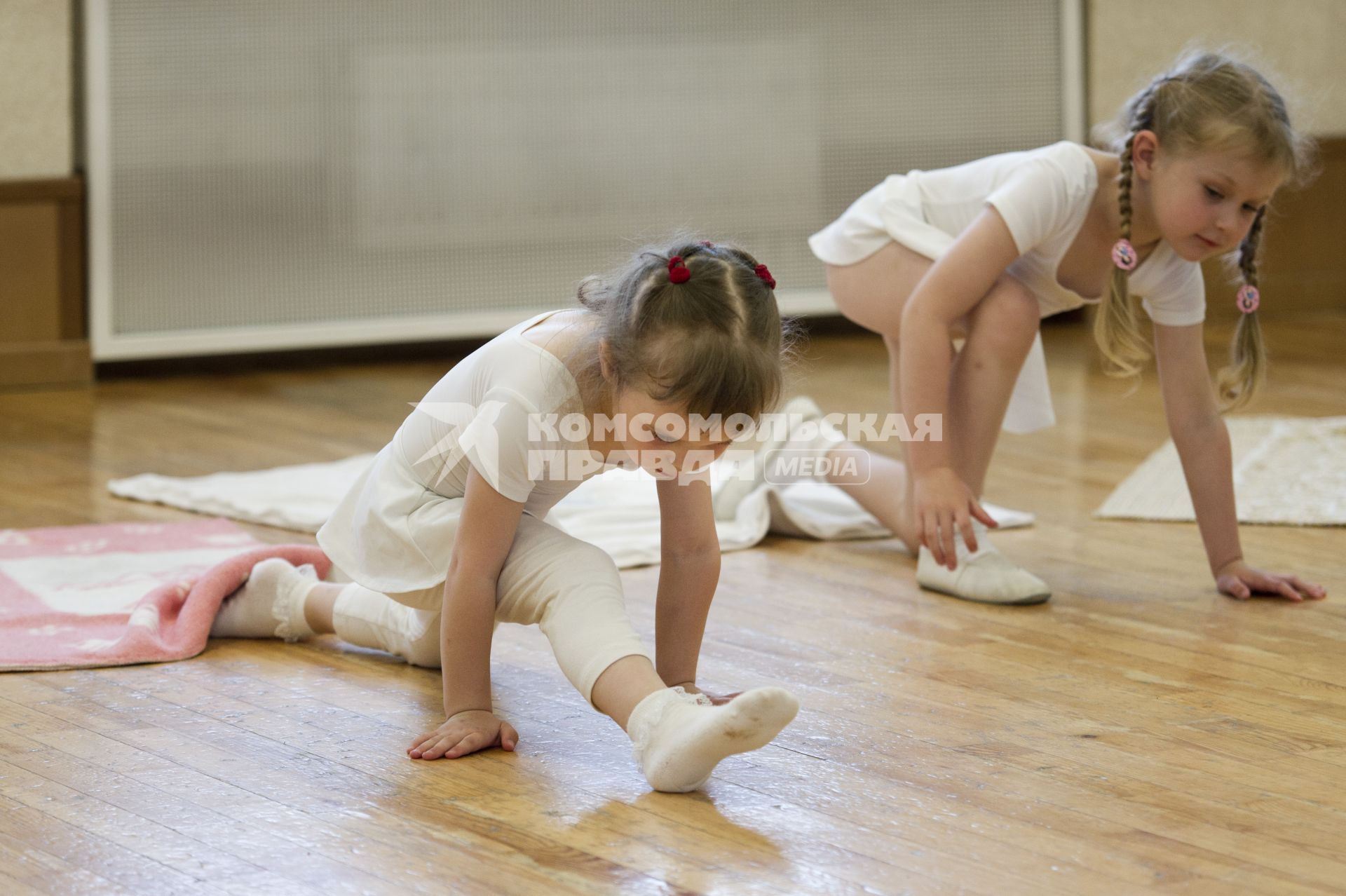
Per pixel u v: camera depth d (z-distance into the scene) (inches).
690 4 381.1
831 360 365.7
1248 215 159.5
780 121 391.5
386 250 368.8
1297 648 155.5
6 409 311.9
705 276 112.3
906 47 396.5
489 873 100.8
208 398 325.4
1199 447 177.5
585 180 380.2
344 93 359.3
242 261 358.0
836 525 207.8
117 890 98.2
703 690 140.4
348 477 241.3
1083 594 177.6
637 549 194.4
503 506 119.8
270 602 155.7
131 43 342.3
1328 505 216.2
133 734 128.5
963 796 114.9
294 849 104.5
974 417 177.8
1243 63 161.5
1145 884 99.6
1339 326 406.9
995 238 168.7
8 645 152.4
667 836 106.9
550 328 124.3
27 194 335.0
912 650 155.5
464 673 125.5
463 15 365.4
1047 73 406.3
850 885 99.2
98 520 216.1
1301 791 116.3
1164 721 133.0
